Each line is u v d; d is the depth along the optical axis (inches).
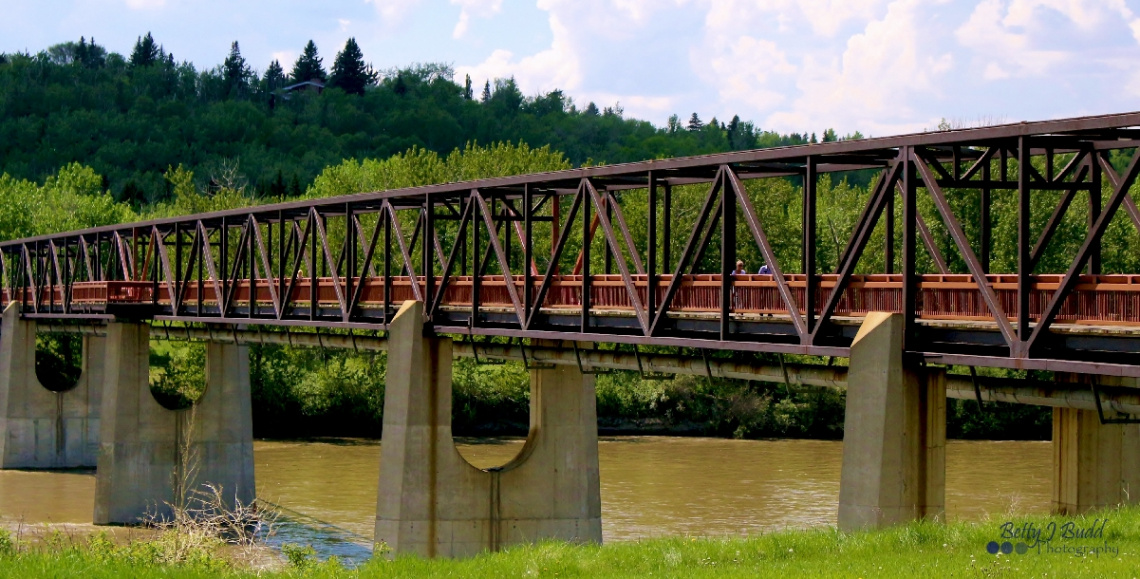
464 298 1651.1
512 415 3961.6
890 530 1008.2
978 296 1002.1
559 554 1136.2
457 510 1615.4
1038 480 2586.1
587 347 1787.6
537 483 1657.2
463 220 1595.7
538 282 1507.1
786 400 3727.9
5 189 5182.1
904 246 1038.4
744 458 3152.1
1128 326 889.5
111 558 1112.8
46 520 2377.0
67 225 4635.8
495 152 4421.8
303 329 3543.3
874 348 1048.2
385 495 1617.9
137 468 2388.0
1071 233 3058.6
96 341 3245.6
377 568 1148.5
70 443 3208.7
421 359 1624.0
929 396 1048.2
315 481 2748.5
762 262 3577.8
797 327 1130.7
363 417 3816.4
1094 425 1210.0
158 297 2447.1
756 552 1034.1
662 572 991.0
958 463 2898.6
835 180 7081.7
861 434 1055.0
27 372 3176.7
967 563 894.4
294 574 1114.7
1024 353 932.6
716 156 1216.2
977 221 3122.5
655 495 2482.8
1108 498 1210.0
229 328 2337.6
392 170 4685.0
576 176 1405.0
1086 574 838.5
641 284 1355.8
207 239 2269.9
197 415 2442.2
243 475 2474.2
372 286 1834.4
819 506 2338.8
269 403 3750.0
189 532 1184.2
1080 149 1025.5
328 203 1870.1
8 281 3408.0
